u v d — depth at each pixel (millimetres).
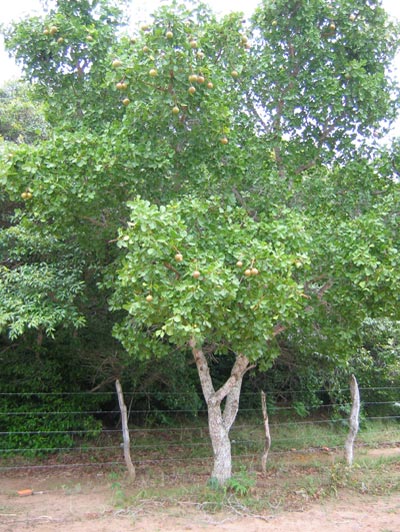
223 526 5402
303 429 11336
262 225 5812
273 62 7730
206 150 6270
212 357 10156
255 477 7352
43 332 8078
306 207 7340
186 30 5574
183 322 4711
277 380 12094
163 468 8148
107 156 5523
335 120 7676
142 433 10164
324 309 6691
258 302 5020
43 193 5566
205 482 7117
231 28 6719
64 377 9312
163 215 4773
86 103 6973
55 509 6051
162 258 4793
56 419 8930
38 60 6809
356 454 9258
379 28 7547
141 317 5000
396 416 11945
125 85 5621
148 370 9656
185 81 5594
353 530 5363
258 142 7594
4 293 6492
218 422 6781
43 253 7379
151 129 6074
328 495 6582
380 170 7414
